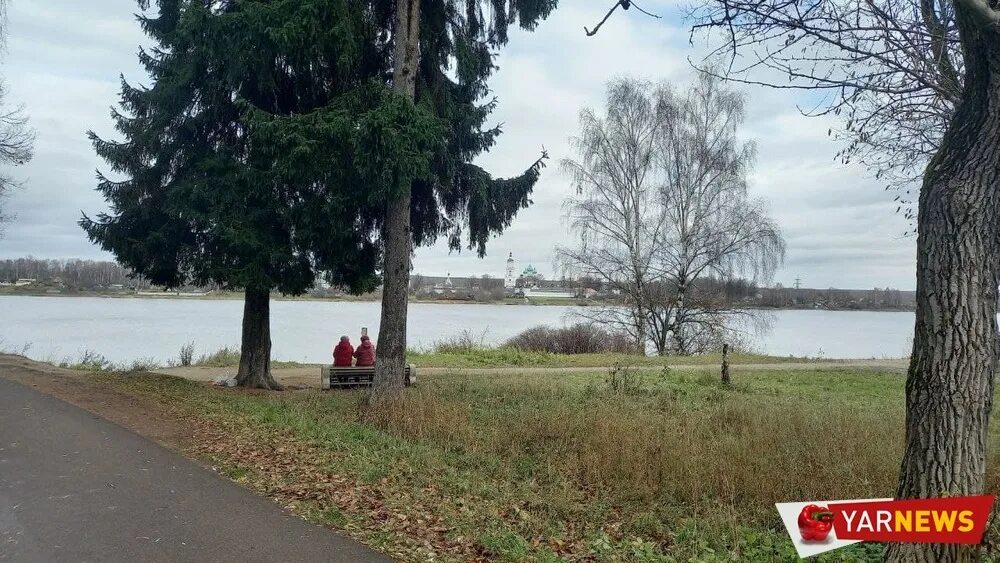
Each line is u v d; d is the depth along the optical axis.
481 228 14.25
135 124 13.93
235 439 8.81
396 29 12.20
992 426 10.84
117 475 6.87
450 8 13.35
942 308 3.81
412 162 10.49
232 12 11.38
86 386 13.18
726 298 29.61
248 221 12.32
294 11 10.72
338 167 11.09
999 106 3.73
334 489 6.73
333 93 12.85
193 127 13.61
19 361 18.72
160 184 14.07
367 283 15.02
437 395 12.19
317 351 31.34
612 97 29.47
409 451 8.60
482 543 5.45
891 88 5.68
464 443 9.27
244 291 15.09
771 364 23.44
